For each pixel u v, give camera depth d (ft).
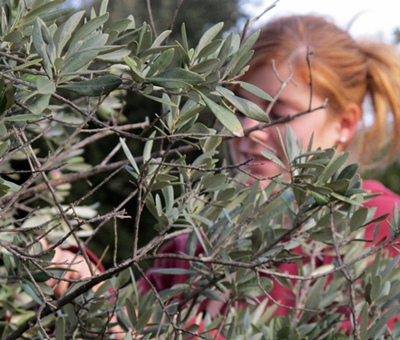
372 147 11.28
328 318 6.88
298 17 10.46
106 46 4.34
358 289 7.29
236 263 5.46
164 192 6.01
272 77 9.80
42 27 4.29
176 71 4.53
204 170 5.26
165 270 6.41
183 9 34.40
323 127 10.14
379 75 10.80
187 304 6.95
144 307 6.49
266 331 7.04
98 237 31.17
